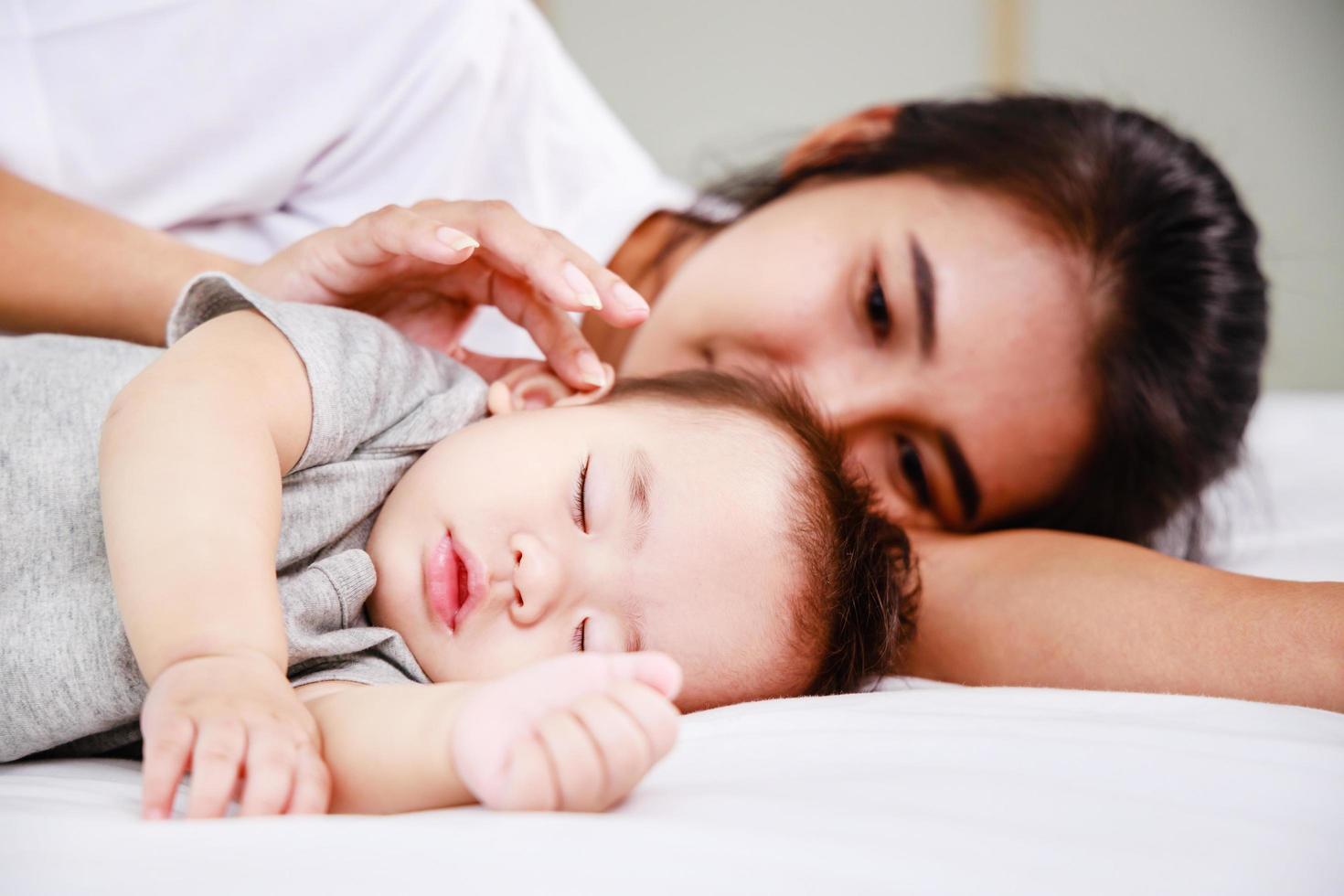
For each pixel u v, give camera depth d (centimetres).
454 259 94
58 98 120
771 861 45
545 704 55
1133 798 56
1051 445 129
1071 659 99
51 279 110
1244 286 139
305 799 52
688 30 319
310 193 142
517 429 92
